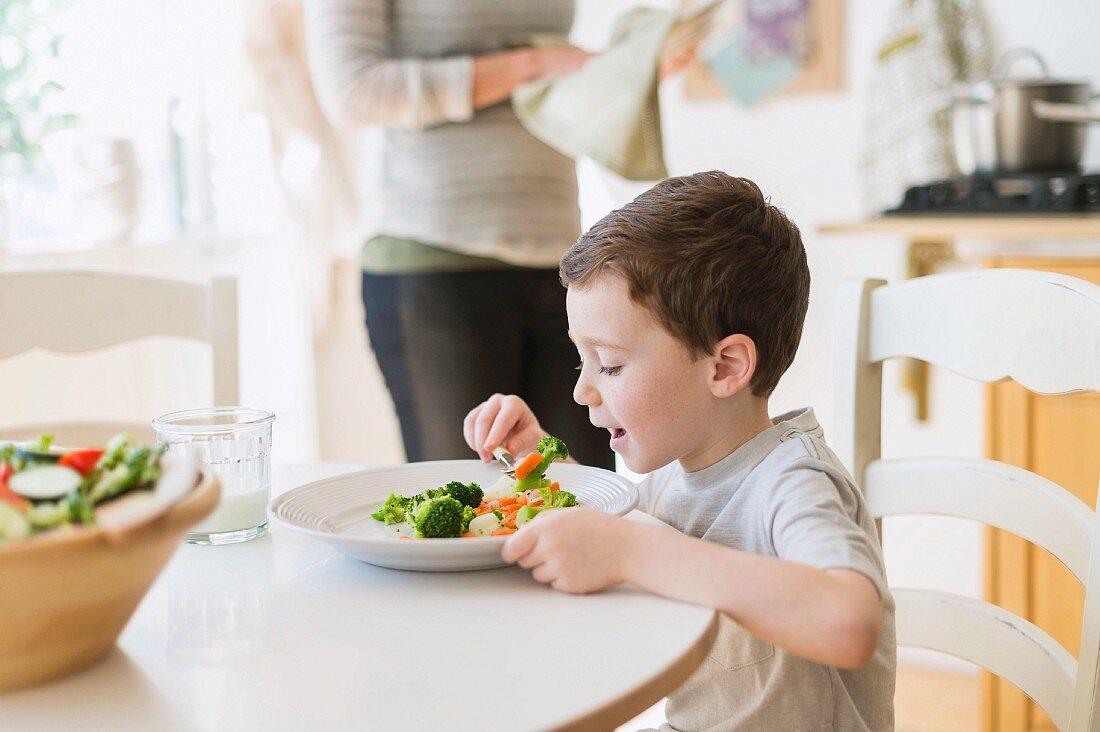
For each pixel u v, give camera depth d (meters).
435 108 1.66
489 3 1.72
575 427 1.84
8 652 0.56
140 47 2.42
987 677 1.91
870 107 2.39
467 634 0.66
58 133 2.17
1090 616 0.89
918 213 1.95
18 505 0.56
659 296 0.91
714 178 1.00
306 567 0.79
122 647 0.64
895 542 2.46
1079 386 0.94
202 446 0.85
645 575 0.72
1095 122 1.84
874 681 0.96
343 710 0.56
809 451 0.93
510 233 1.72
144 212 2.29
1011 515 1.02
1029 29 2.24
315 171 2.67
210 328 1.34
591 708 0.55
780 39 2.45
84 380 2.05
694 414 0.95
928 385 2.37
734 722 0.94
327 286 2.77
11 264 1.88
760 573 0.71
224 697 0.57
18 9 2.06
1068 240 2.12
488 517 0.83
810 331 2.52
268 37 2.55
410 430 1.84
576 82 1.71
